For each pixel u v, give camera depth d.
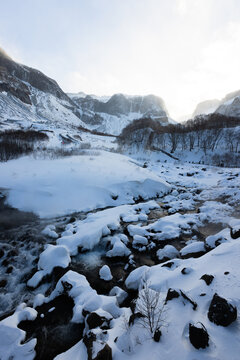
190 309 3.03
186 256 6.27
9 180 12.66
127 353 2.70
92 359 2.64
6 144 21.72
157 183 15.91
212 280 3.50
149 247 7.45
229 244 4.99
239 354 2.12
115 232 8.85
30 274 6.09
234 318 2.55
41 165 16.33
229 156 38.03
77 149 26.83
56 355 3.48
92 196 12.34
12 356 3.42
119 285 5.57
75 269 6.26
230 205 10.77
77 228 8.49
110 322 3.65
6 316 4.57
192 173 23.70
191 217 9.73
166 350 2.45
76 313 4.23
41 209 10.61
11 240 8.02
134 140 47.91
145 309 3.34
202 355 2.21
